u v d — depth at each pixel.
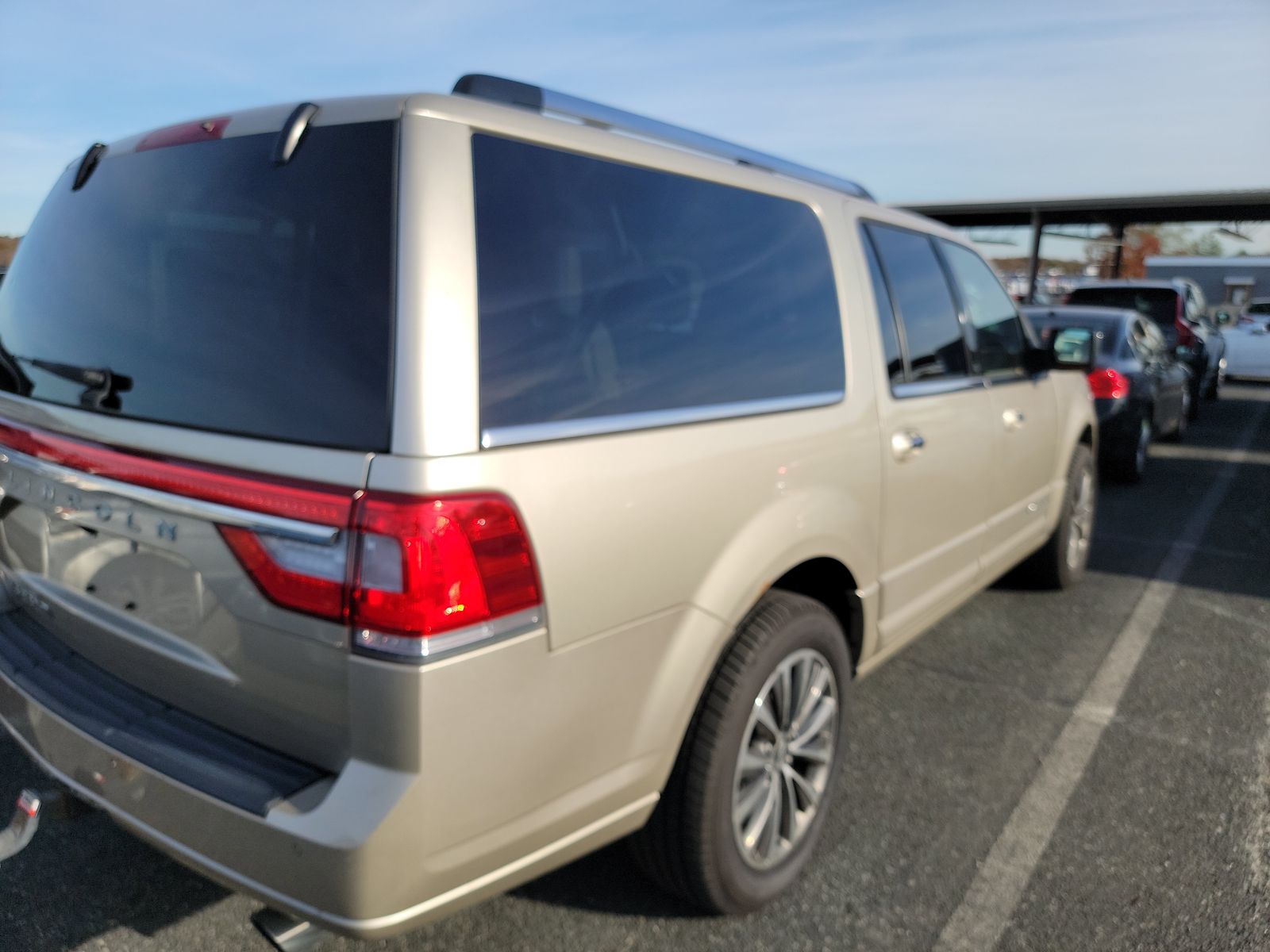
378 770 1.69
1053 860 2.81
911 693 3.94
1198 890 2.68
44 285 2.33
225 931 2.47
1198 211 21.83
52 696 2.15
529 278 1.92
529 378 1.87
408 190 1.76
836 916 2.56
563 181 2.06
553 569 1.84
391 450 1.67
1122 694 3.96
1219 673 4.18
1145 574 5.66
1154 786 3.23
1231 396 16.83
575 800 1.98
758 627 2.40
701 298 2.38
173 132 2.18
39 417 2.19
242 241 1.94
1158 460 9.73
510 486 1.77
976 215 24.00
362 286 1.76
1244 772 3.33
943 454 3.35
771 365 2.55
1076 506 5.21
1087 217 22.84
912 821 3.01
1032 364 4.26
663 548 2.09
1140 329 8.88
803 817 2.67
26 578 2.39
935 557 3.41
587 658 1.94
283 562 1.74
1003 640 4.54
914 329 3.30
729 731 2.29
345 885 1.67
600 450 1.96
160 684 2.06
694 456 2.18
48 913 2.51
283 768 1.83
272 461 1.75
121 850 2.81
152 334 2.02
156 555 1.98
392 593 1.64
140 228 2.12
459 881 1.81
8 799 3.05
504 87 2.11
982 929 2.52
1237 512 7.38
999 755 3.43
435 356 1.70
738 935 2.49
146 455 1.93
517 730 1.82
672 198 2.36
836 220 2.99
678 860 2.34
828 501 2.65
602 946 2.45
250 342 1.86
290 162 1.91
